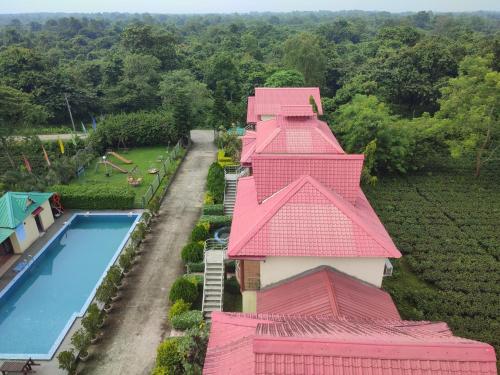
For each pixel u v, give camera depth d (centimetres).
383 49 6956
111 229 3266
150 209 3219
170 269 2605
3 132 4041
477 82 3634
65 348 2005
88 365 1878
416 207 3300
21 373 1856
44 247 2889
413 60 6134
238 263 2261
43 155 4538
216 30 13875
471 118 3494
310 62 6706
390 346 857
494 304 2216
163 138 5028
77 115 6775
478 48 6444
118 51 8388
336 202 1748
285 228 1698
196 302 2270
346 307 1501
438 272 2467
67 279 2652
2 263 2738
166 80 6444
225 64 7188
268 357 859
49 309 2380
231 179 3472
